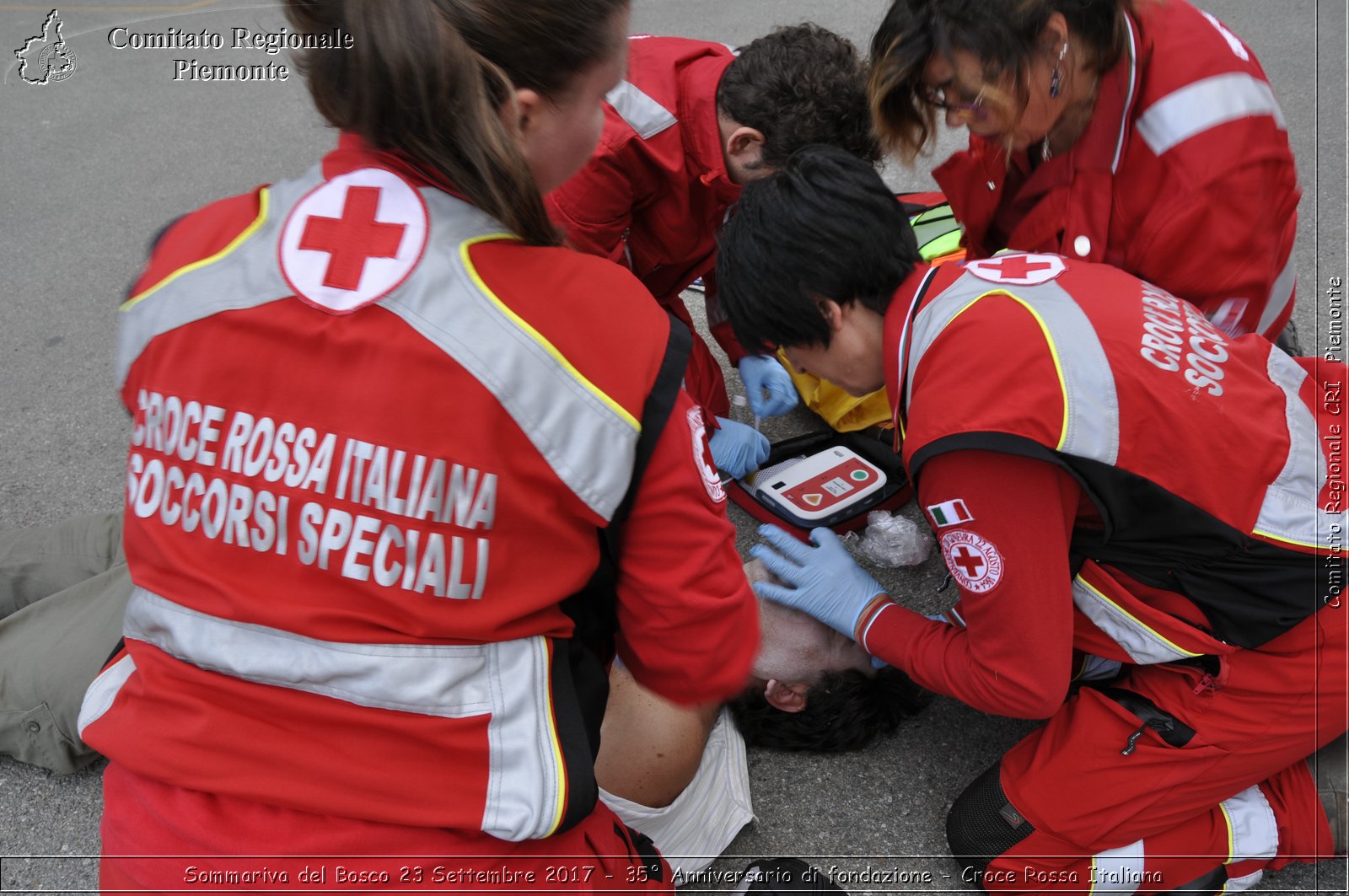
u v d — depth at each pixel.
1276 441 1.20
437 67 0.72
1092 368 1.12
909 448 1.19
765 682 1.62
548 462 0.82
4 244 3.13
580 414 0.82
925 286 1.23
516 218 0.80
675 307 2.12
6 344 2.67
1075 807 1.36
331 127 0.87
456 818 0.88
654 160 1.68
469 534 0.83
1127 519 1.19
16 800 1.63
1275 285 1.52
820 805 1.61
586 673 1.00
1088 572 1.29
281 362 0.82
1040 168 1.49
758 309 1.27
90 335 2.70
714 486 0.94
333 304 0.81
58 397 2.47
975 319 1.16
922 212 2.22
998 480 1.13
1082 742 1.37
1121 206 1.42
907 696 1.67
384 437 0.81
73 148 3.70
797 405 2.35
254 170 3.47
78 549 1.71
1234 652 1.30
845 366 1.31
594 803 0.94
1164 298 1.24
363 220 0.82
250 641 0.87
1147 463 1.13
